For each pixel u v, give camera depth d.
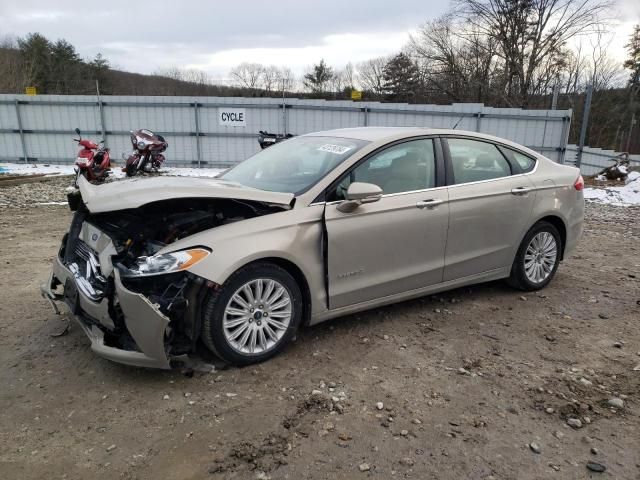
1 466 2.53
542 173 5.06
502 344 3.97
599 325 4.39
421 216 4.15
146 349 3.07
